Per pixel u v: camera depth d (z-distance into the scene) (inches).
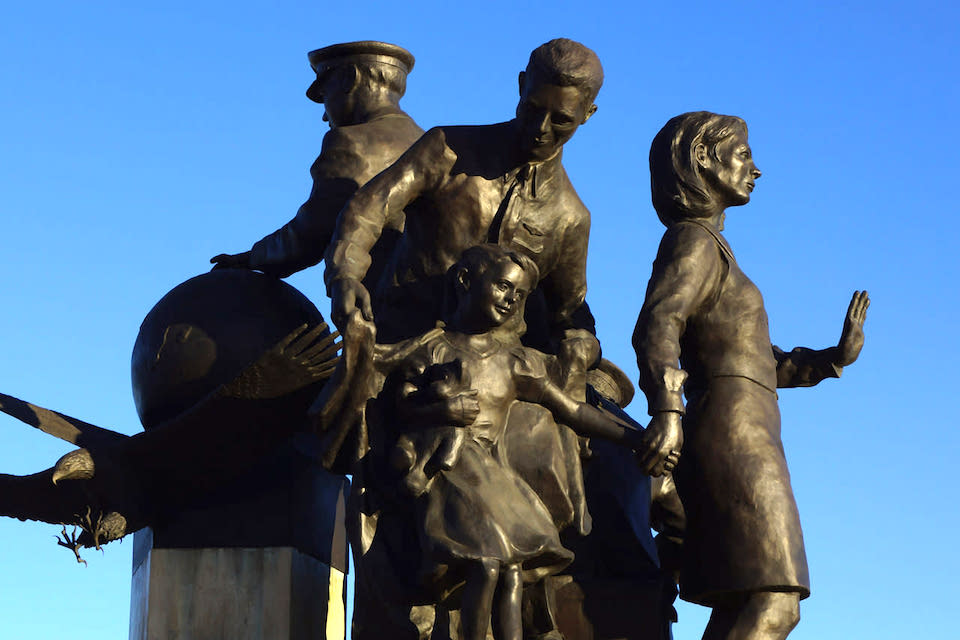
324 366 470.6
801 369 497.0
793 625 451.2
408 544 430.6
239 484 500.7
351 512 438.6
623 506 478.9
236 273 519.8
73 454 479.8
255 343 496.7
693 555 459.2
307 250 515.2
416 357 437.1
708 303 470.3
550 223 471.2
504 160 469.1
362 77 550.6
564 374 447.8
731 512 454.3
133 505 488.4
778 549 448.8
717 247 474.0
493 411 435.8
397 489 426.9
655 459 436.5
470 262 441.7
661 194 483.2
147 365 500.4
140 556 512.7
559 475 437.1
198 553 496.4
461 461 427.2
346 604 534.3
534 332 484.7
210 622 492.4
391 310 477.1
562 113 454.9
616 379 529.0
